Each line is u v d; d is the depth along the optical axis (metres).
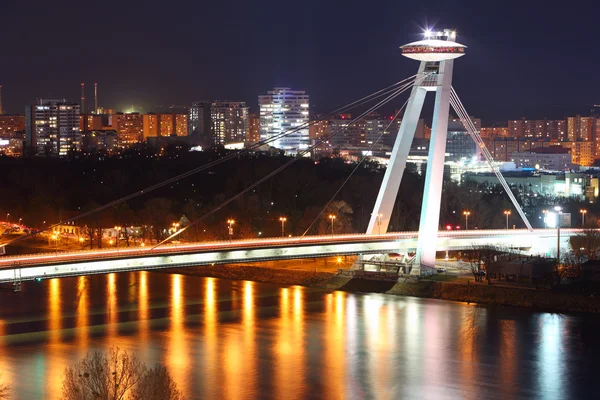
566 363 161.00
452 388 148.12
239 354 165.50
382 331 182.12
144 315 197.62
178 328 184.75
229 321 191.00
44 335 178.75
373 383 150.12
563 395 145.38
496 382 151.12
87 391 120.12
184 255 196.50
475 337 177.38
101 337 177.00
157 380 122.19
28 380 149.38
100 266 185.12
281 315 196.75
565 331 181.62
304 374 154.25
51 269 179.00
